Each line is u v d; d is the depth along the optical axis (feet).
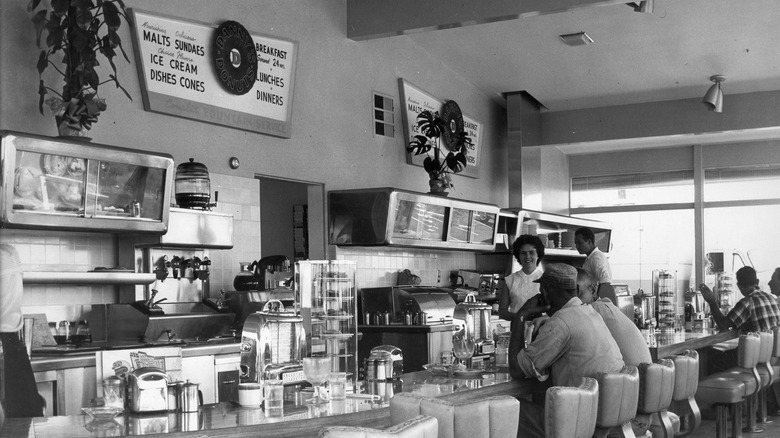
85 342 18.86
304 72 26.89
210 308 22.12
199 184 21.03
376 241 27.40
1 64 17.70
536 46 32.50
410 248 31.78
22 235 18.40
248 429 9.95
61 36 17.80
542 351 14.35
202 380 19.65
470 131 37.22
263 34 24.84
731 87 37.14
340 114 28.53
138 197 19.26
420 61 33.42
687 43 31.58
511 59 34.12
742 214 43.96
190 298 21.98
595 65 34.42
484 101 38.99
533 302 15.28
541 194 41.19
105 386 11.03
